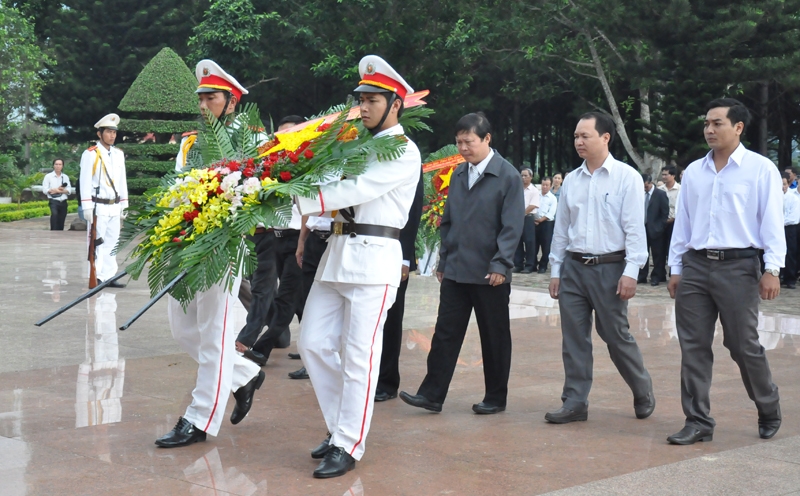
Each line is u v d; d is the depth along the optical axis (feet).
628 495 12.35
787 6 58.49
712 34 58.70
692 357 15.28
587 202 16.55
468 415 17.08
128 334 24.84
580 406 16.56
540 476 13.20
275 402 17.70
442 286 17.33
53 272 39.73
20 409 16.74
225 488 12.48
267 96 89.81
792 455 14.43
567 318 16.79
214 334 14.38
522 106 99.86
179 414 16.51
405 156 13.47
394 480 12.96
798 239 44.06
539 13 73.72
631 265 16.12
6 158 98.63
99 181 34.96
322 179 12.93
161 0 101.04
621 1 61.77
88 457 13.80
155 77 71.46
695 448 14.84
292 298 20.90
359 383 13.35
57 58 102.37
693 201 15.42
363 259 13.35
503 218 16.79
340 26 80.02
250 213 12.91
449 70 79.10
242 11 81.15
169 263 13.67
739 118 14.92
